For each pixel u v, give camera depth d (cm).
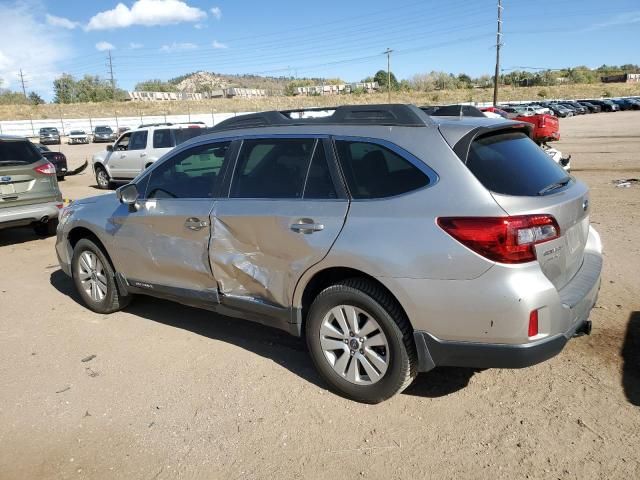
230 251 395
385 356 333
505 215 287
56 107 7594
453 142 316
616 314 462
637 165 1453
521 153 344
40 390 389
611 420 320
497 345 295
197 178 429
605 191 1077
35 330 501
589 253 385
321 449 310
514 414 332
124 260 485
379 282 324
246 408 355
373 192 332
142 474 298
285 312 373
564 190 332
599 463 286
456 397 354
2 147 812
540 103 6053
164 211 438
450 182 307
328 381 365
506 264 287
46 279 666
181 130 1445
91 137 5262
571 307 305
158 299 574
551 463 288
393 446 309
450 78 11206
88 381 400
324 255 339
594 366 381
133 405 364
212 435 328
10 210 807
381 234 318
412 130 331
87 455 316
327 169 354
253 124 407
